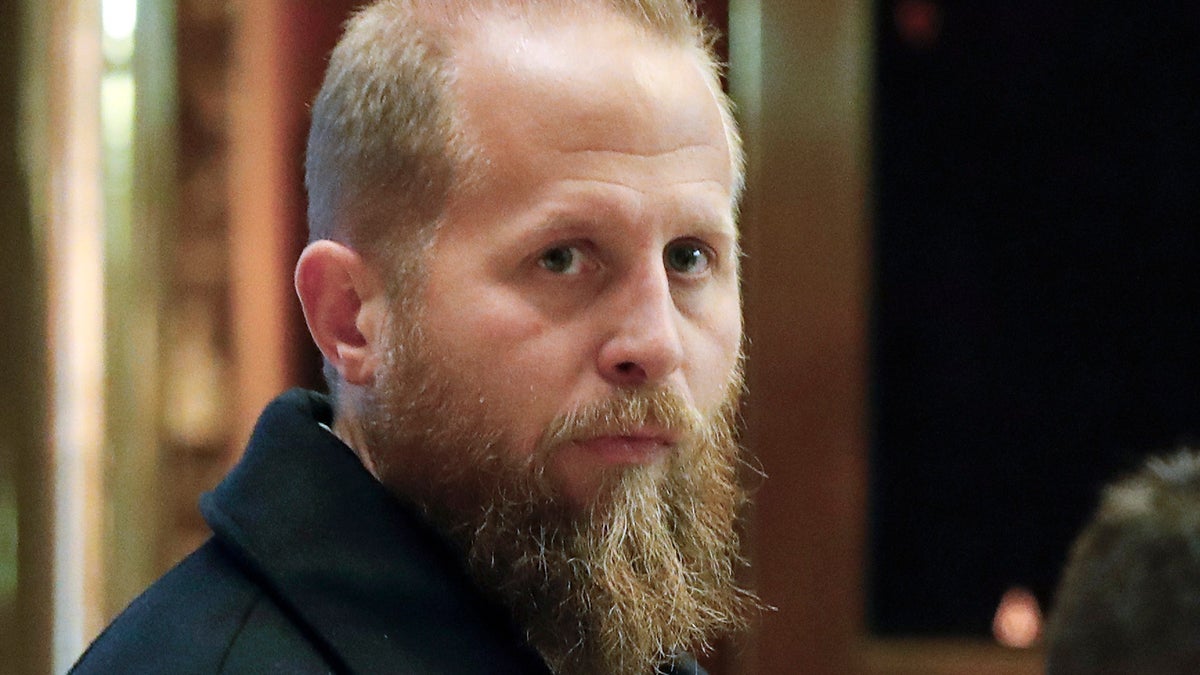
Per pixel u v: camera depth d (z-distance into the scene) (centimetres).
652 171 335
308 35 833
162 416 809
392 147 345
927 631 926
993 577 929
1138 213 930
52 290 758
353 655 321
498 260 333
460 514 342
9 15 746
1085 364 931
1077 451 930
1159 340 927
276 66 830
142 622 332
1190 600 324
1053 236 933
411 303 342
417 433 342
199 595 333
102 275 778
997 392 933
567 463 333
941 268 931
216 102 827
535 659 346
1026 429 931
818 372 902
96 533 771
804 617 900
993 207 930
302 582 328
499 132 333
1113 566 337
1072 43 933
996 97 927
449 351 337
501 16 343
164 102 803
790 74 894
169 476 812
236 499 345
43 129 755
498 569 340
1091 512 925
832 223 900
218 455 823
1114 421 930
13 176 750
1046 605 923
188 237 827
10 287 750
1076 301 931
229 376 827
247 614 325
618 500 333
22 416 750
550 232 330
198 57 827
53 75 758
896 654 914
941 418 932
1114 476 927
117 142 786
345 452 348
